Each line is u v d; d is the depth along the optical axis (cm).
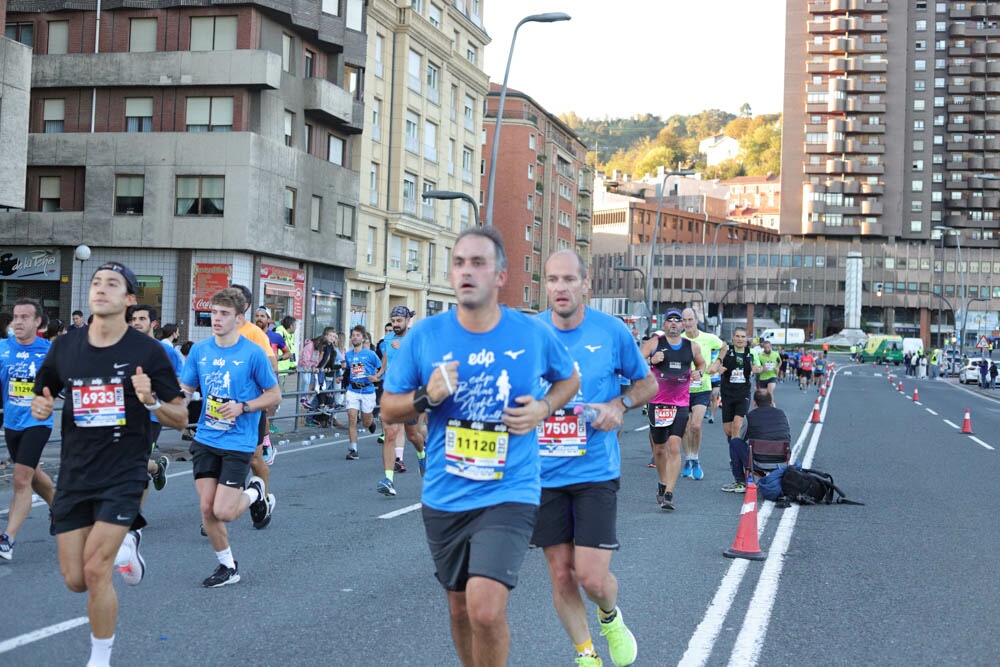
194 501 1075
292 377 3041
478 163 5997
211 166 3500
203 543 843
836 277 12556
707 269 13125
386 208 4822
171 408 498
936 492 1272
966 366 6631
